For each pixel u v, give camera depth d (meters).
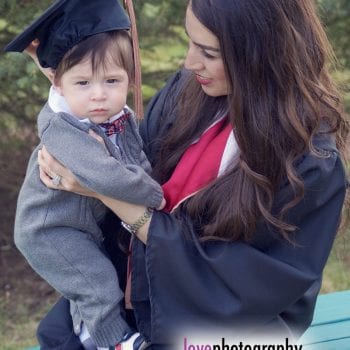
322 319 4.00
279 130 2.60
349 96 5.37
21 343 5.82
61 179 2.70
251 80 2.57
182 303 2.72
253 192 2.62
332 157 2.69
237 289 2.65
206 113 2.85
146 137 3.05
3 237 7.07
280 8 2.54
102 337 2.82
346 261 6.86
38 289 6.60
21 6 5.44
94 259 2.80
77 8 2.63
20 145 6.38
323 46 2.70
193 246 2.69
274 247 2.72
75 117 2.71
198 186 2.72
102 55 2.63
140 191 2.68
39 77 5.35
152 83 5.73
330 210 2.74
